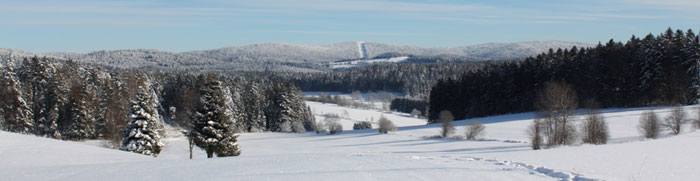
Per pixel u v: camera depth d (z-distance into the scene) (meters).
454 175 15.66
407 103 187.38
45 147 34.00
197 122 41.47
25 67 86.75
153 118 45.94
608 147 29.92
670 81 77.31
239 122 99.38
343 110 167.25
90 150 35.62
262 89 122.31
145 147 44.50
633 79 83.06
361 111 170.25
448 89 118.31
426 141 68.38
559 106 48.69
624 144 32.44
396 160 20.22
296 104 110.56
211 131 40.94
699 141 32.78
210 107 41.97
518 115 92.25
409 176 15.40
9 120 68.12
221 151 41.03
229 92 98.44
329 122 99.88
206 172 16.97
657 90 78.88
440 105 119.19
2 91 70.12
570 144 46.72
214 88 43.53
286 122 104.44
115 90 81.62
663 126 53.41
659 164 20.33
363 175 15.56
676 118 52.81
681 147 28.59
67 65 106.94
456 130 80.62
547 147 45.56
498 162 19.64
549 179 15.26
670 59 79.19
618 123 66.56
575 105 53.00
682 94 76.56
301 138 85.56
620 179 15.31
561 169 17.78
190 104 94.69
